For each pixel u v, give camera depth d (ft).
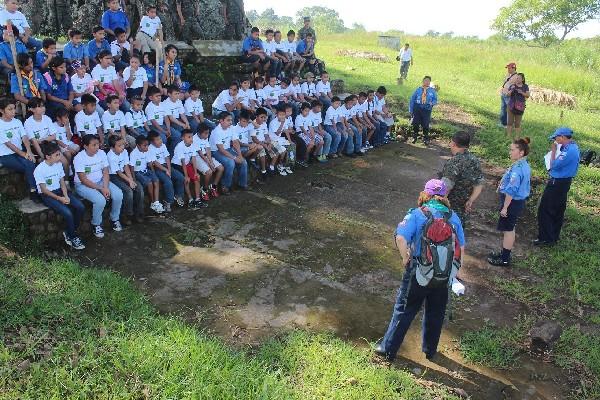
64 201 20.11
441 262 13.66
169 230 22.85
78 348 13.62
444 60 86.22
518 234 25.16
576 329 17.40
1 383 11.94
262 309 17.42
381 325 17.02
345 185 29.91
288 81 35.99
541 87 66.44
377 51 85.66
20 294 15.23
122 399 12.14
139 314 15.69
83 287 16.60
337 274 20.07
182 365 13.15
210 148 26.35
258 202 26.55
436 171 33.27
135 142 25.05
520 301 19.20
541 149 37.14
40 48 28.76
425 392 13.84
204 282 18.81
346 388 13.47
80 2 38.52
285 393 12.78
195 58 36.14
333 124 34.01
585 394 14.55
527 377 15.15
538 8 147.64
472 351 15.87
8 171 20.62
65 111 22.80
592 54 90.74
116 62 29.76
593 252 23.29
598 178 33.37
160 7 38.29
